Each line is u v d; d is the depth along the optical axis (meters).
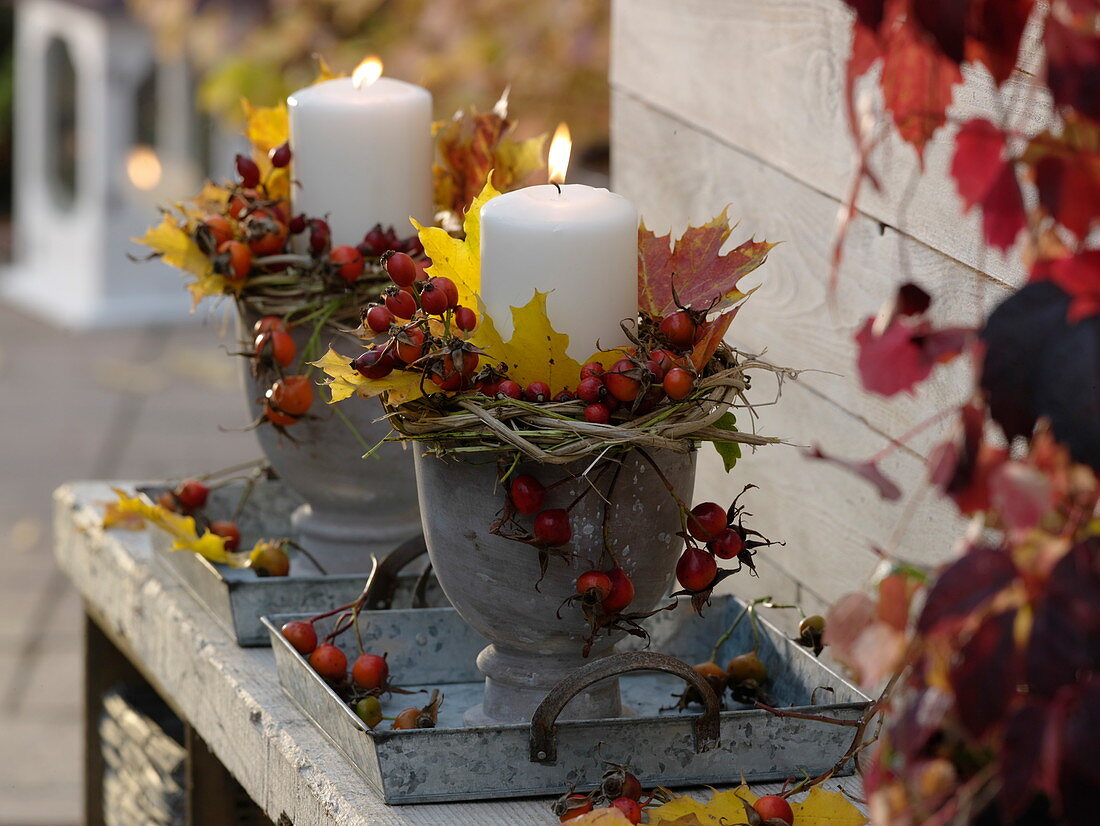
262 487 2.16
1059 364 1.45
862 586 1.96
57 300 7.79
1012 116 1.74
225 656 1.94
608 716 1.81
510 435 1.69
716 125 2.13
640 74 2.27
